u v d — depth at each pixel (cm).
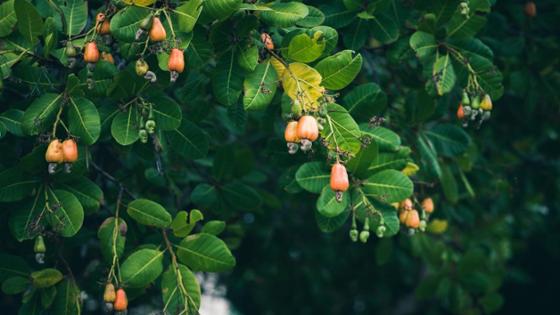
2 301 683
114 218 392
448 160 536
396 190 386
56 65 397
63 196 376
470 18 420
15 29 383
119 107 378
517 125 698
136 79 373
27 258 440
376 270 874
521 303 1107
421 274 880
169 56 357
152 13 351
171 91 495
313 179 376
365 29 421
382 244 550
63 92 371
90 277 509
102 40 377
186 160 521
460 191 573
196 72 423
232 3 347
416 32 421
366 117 406
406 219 423
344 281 890
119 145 400
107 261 388
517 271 897
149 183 505
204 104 452
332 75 366
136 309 765
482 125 664
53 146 354
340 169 353
